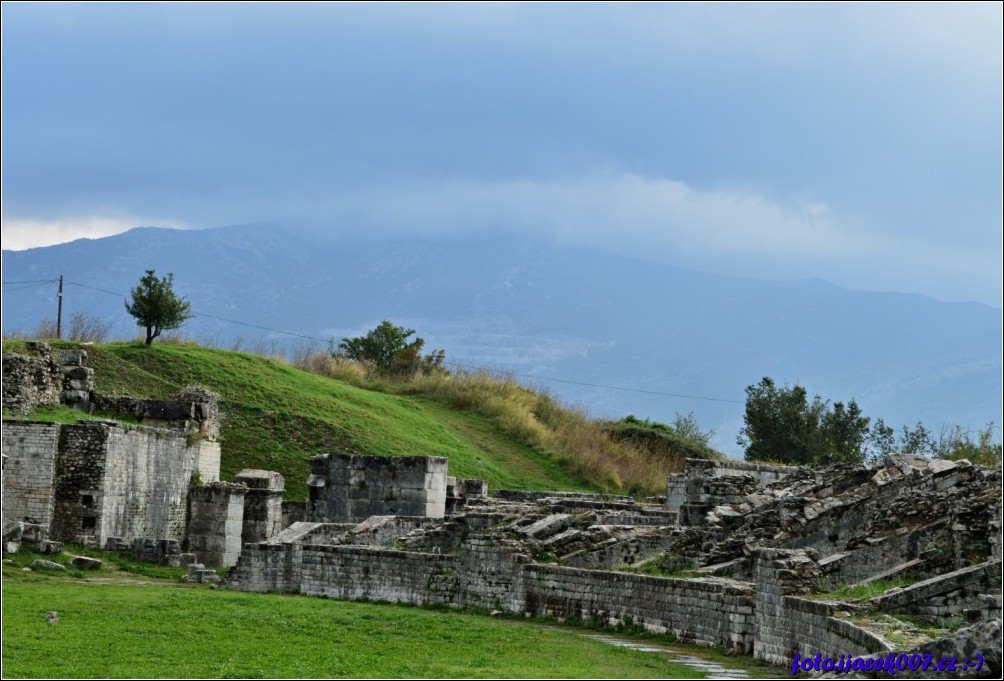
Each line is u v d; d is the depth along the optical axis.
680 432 149.75
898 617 47.06
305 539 76.75
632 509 84.81
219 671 47.56
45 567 79.31
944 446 113.31
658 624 56.66
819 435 135.75
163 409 98.94
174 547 86.50
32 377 95.38
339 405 128.25
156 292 131.38
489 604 65.62
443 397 146.00
